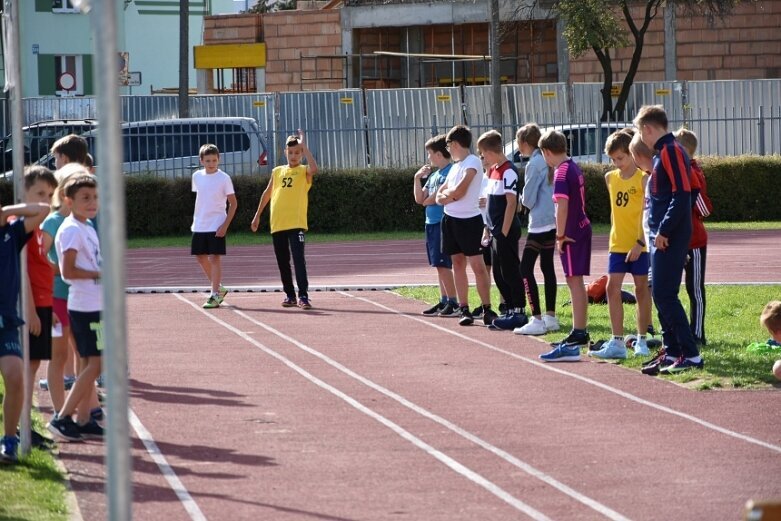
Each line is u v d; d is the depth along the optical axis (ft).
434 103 192.75
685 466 38.29
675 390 50.85
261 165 163.73
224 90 269.23
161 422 45.91
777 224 155.02
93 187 42.01
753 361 55.77
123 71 204.13
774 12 230.07
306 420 46.03
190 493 35.68
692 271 60.13
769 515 18.51
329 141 183.11
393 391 51.70
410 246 135.64
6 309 37.70
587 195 158.30
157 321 76.64
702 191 58.90
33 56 274.77
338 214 157.89
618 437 42.45
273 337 68.59
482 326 71.46
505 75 253.85
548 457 39.68
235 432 44.09
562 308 78.38
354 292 91.81
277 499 34.94
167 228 156.66
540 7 241.35
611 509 33.55
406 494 35.35
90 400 44.01
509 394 50.62
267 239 148.36
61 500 34.50
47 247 44.21
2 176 157.48
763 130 178.91
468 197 69.82
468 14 250.16
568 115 196.13
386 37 266.98
